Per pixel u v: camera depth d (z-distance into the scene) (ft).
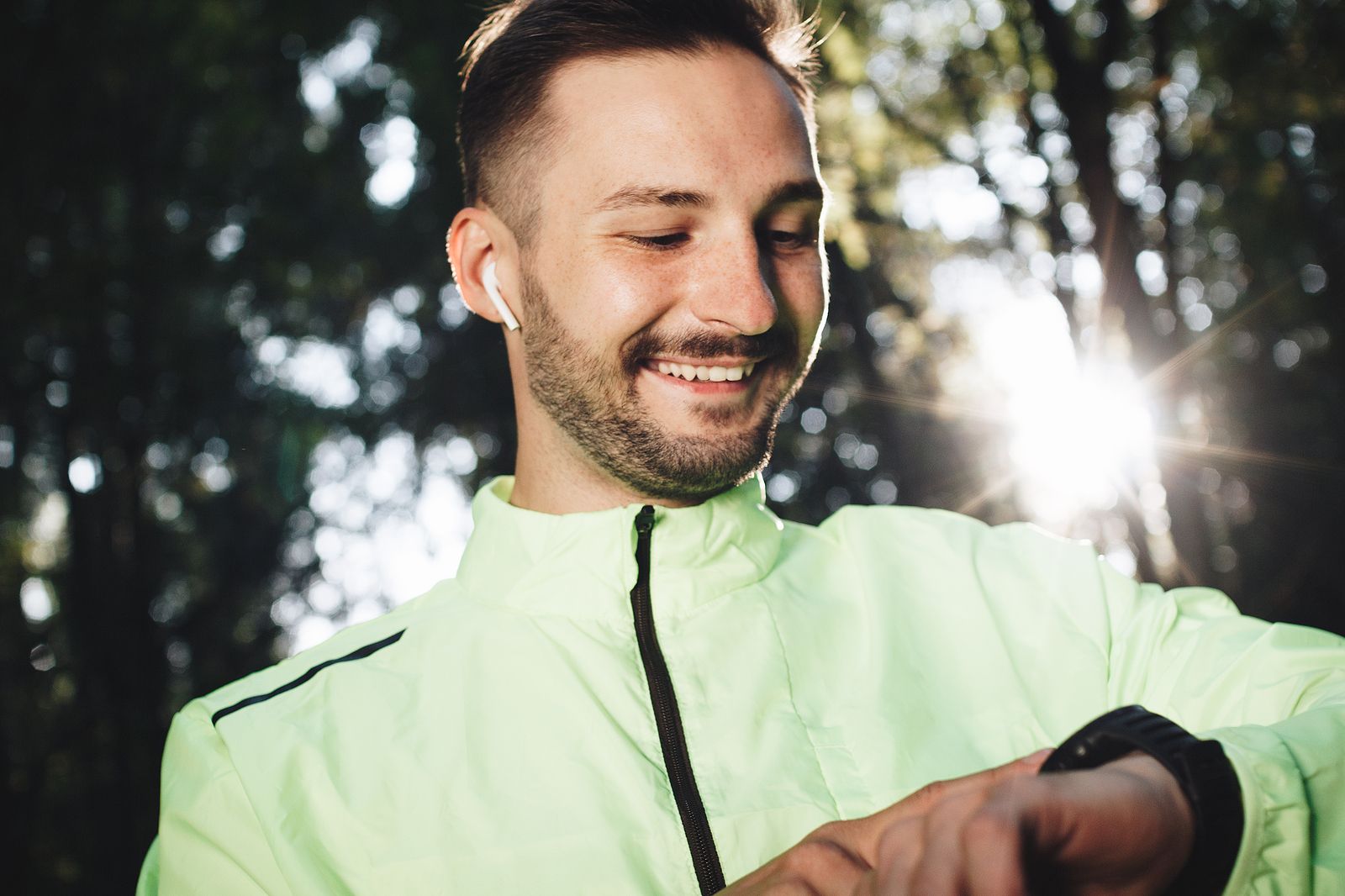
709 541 5.22
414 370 44.04
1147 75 31.04
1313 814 3.25
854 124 35.17
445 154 38.63
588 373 5.02
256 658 46.21
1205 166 43.47
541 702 4.82
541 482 5.57
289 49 39.93
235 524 46.16
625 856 4.36
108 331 39.68
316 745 4.81
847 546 5.74
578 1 5.09
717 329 4.86
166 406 41.19
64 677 41.34
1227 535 51.85
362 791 4.65
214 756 4.96
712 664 4.92
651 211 4.86
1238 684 4.43
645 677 4.90
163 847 4.89
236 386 43.29
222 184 40.88
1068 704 4.92
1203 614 5.18
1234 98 35.70
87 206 37.99
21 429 39.73
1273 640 4.47
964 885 2.29
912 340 43.78
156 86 38.24
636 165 4.87
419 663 5.12
